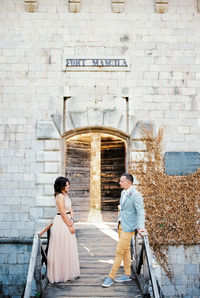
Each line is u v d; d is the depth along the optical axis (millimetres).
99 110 5789
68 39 5949
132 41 5969
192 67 5957
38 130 5727
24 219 5594
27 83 5867
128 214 3846
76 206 8047
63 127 5812
